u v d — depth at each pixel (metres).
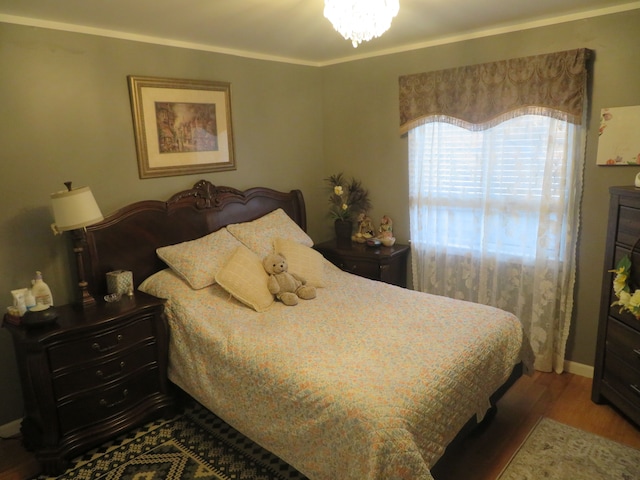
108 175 2.85
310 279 3.07
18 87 2.44
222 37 3.06
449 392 1.89
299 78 3.98
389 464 1.58
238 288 2.72
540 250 3.03
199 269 2.81
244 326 2.45
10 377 2.56
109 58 2.78
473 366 2.07
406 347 2.12
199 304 2.65
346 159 4.13
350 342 2.21
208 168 3.38
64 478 2.20
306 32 2.98
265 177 3.82
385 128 3.80
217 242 3.07
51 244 2.62
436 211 3.54
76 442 2.29
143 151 2.99
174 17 2.56
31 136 2.51
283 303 2.81
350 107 4.00
